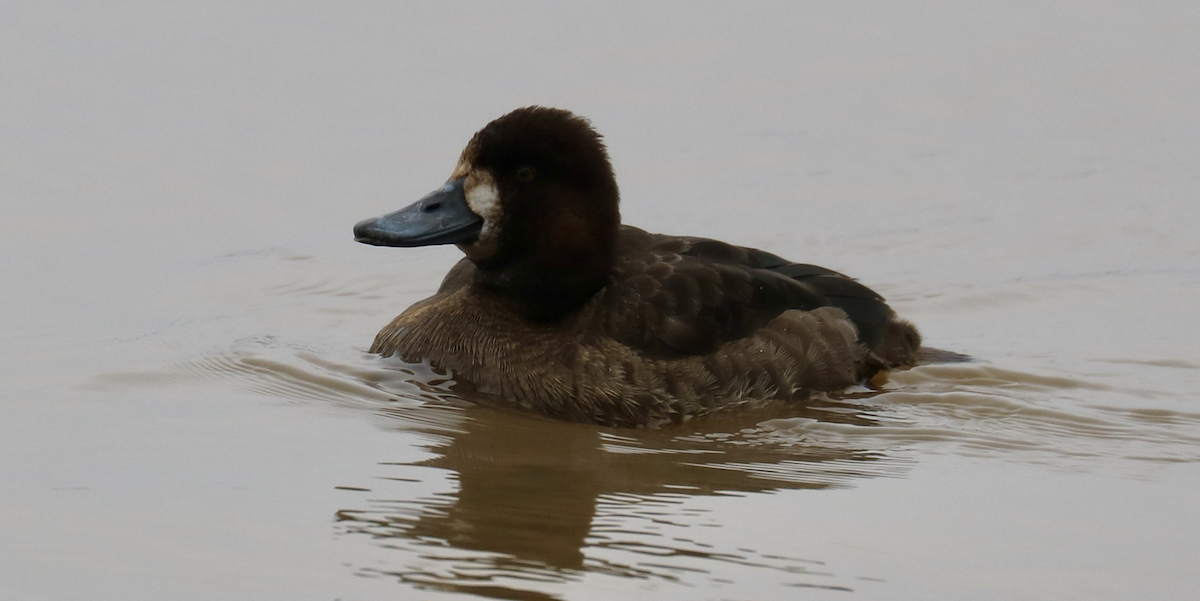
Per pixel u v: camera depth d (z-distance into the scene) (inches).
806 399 434.0
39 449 364.5
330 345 480.7
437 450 377.1
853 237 632.4
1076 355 481.7
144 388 422.6
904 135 767.1
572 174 427.8
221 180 677.9
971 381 451.5
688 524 326.3
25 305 518.6
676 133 755.4
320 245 615.5
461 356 439.8
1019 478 365.1
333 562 297.1
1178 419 416.8
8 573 289.4
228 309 527.8
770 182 701.3
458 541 310.8
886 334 457.1
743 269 442.6
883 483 360.5
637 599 283.1
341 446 375.6
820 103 804.0
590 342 424.2
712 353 423.5
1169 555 312.5
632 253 449.4
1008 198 679.7
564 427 408.2
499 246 433.4
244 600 279.7
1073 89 832.9
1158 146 748.6
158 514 321.7
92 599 279.3
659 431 407.8
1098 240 621.6
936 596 289.1
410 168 693.3
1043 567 305.0
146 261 582.6
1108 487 358.0
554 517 327.9
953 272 587.2
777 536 319.6
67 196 649.0
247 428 387.9
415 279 582.6
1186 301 544.1
